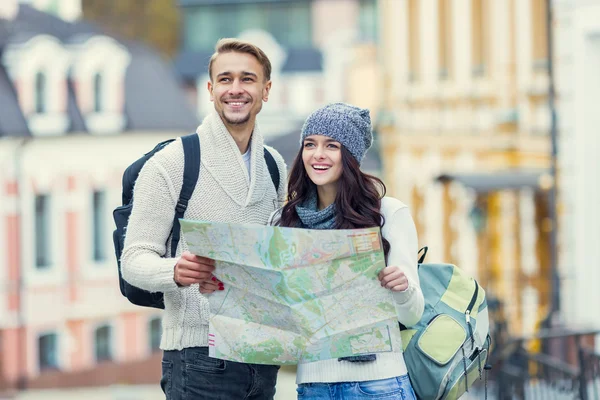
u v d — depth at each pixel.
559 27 17.89
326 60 76.62
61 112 44.31
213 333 4.97
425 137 27.62
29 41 43.41
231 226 4.76
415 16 28.44
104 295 44.28
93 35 45.75
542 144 21.36
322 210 5.13
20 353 41.69
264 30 77.06
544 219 20.88
